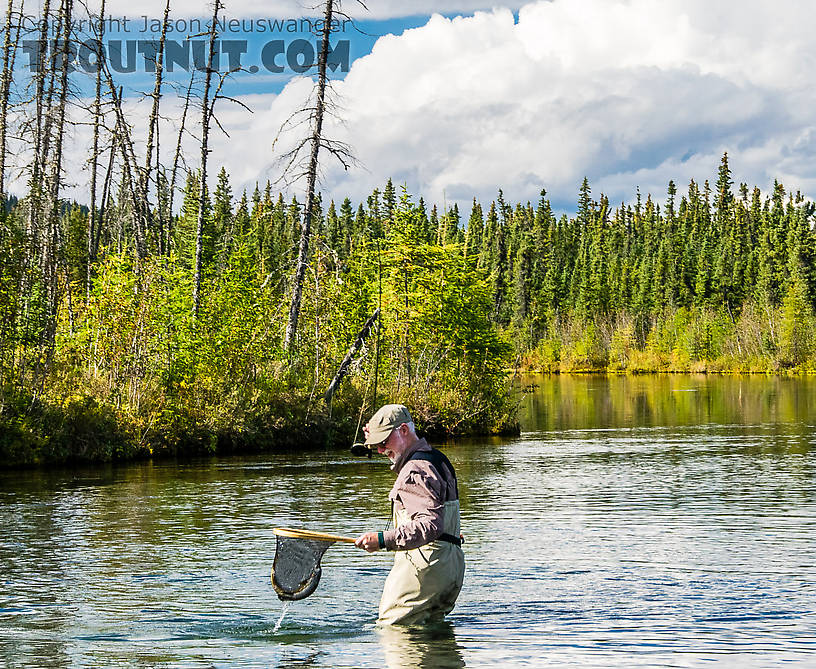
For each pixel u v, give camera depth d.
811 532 12.58
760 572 9.82
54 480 19.86
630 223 185.75
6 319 24.05
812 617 7.80
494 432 35.66
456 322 37.75
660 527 13.09
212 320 30.19
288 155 32.50
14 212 31.33
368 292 37.78
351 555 11.02
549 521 13.73
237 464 23.52
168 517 14.48
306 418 29.47
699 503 15.62
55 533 12.95
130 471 21.80
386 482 19.27
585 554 10.95
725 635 7.16
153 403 26.23
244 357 29.98
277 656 6.64
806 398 54.47
